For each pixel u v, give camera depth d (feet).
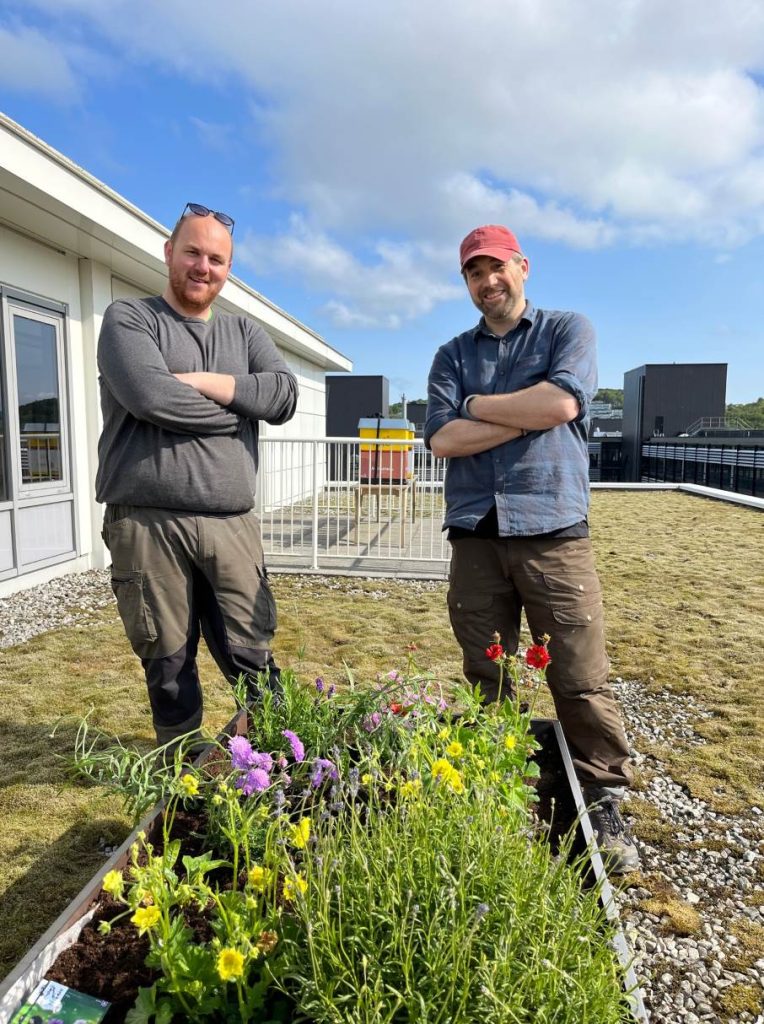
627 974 4.12
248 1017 3.51
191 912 4.44
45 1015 3.60
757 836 8.09
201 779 5.67
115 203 18.47
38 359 19.60
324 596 19.30
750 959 6.22
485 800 4.76
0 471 18.11
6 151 14.33
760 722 11.11
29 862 7.34
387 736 6.27
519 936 3.68
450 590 7.77
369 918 3.68
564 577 7.12
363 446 26.55
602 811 7.25
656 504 42.83
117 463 6.84
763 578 21.63
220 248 7.06
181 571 7.04
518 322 7.51
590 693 7.19
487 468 7.31
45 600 18.21
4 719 10.83
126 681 12.48
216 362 7.29
